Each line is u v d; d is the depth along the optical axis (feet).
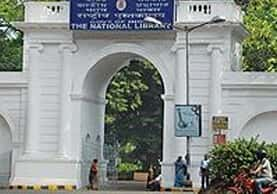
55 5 178.09
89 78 179.93
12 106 178.81
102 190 170.91
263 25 201.98
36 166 175.73
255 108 169.99
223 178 134.00
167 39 173.88
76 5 174.81
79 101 177.68
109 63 182.80
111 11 173.99
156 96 279.69
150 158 289.74
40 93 178.09
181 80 172.55
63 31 177.47
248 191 119.65
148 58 174.70
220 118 166.30
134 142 286.87
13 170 176.86
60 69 177.68
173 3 171.73
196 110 165.17
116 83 261.24
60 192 159.63
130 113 281.33
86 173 182.60
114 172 271.28
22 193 153.99
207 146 170.50
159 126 284.20
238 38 180.65
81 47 177.47
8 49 242.37
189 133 165.07
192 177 170.09
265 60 217.97
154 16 172.24
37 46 178.19
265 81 169.48
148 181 179.22
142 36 174.40
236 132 170.09
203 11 173.06
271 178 119.14
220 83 171.12
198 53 172.86
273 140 170.09
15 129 178.29
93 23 174.29
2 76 178.40
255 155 134.72
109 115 268.41
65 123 176.96
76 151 176.86
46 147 177.27
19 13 231.71
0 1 231.09
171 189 168.45
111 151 272.92
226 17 171.94
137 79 263.49
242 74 170.40
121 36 175.52
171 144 173.47
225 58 171.73
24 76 178.40
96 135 191.31
